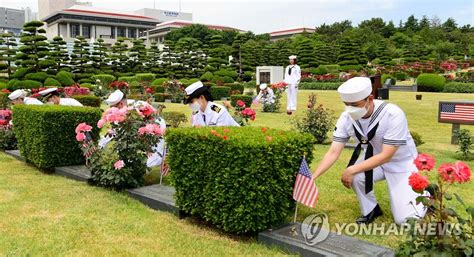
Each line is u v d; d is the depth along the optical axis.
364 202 4.14
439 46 54.72
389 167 4.02
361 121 3.92
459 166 2.79
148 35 80.75
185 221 4.18
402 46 58.00
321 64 41.53
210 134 3.79
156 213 4.41
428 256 2.71
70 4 80.81
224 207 3.71
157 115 5.84
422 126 12.04
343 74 32.47
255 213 3.59
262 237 3.61
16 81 23.84
